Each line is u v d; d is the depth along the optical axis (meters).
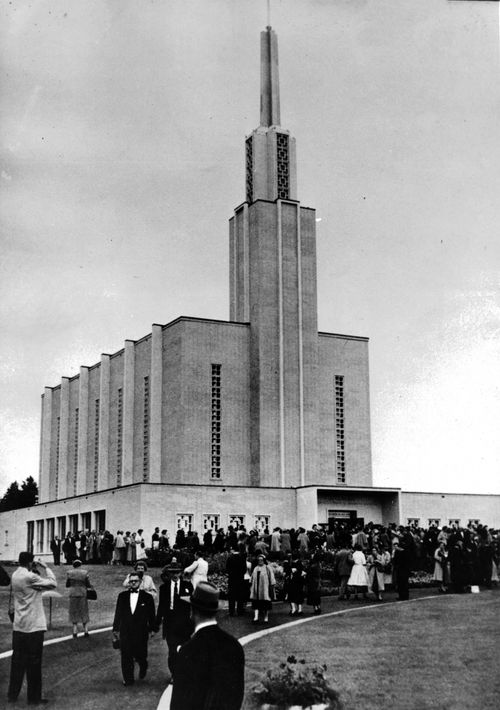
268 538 39.09
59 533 63.75
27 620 13.94
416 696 13.82
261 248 60.88
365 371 64.88
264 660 17.31
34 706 13.78
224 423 59.03
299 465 59.19
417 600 28.67
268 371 59.62
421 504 58.44
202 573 18.47
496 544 35.00
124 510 53.06
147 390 62.16
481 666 16.28
